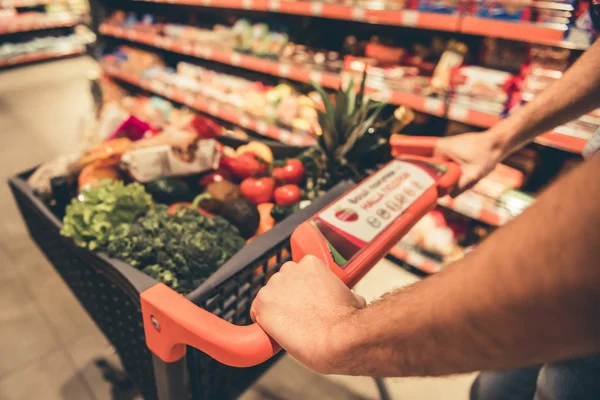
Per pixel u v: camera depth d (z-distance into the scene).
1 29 5.17
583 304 0.25
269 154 1.36
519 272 0.27
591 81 0.82
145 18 3.37
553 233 0.26
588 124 1.39
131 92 3.83
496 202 1.71
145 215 0.93
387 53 2.05
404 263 2.10
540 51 1.52
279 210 1.09
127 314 0.86
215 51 2.71
